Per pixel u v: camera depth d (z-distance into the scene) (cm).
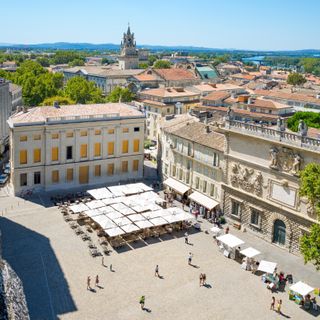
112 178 10419
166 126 10181
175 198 9588
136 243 7275
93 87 19238
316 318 5362
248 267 6488
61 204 8806
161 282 6053
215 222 8131
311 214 6612
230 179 8062
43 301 5494
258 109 15312
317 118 13325
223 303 5606
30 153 9319
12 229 7631
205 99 16912
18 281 2802
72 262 6531
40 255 6700
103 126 10000
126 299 5612
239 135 7688
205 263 6650
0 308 2388
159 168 10606
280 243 7275
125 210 7938
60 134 9488
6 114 13525
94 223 7888
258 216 7606
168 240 7438
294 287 5656
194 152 8975
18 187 9350
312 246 5462
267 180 7300
